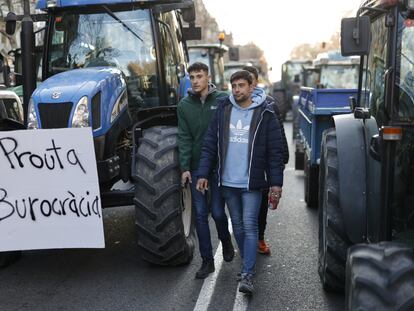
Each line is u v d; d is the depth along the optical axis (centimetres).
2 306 435
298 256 546
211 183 467
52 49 580
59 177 459
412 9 310
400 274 263
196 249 558
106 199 493
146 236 483
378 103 364
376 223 354
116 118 498
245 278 435
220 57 1588
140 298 445
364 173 382
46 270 519
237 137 432
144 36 570
